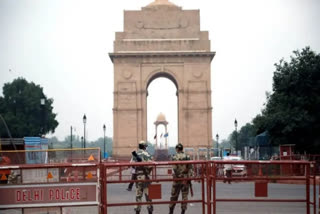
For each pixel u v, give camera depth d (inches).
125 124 4872.0
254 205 976.9
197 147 4854.8
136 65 4933.6
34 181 966.4
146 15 5004.9
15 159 1663.4
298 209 976.3
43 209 981.2
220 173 1029.8
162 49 4948.3
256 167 968.9
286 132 2898.6
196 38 4990.2
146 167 1014.4
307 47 2999.5
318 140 2933.1
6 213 975.6
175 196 1007.6
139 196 1018.7
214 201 954.7
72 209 1001.5
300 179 959.0
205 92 4918.8
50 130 6555.1
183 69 4943.4
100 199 956.6
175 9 5024.6
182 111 4904.0
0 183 945.5
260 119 3543.3
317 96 2920.8
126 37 4982.8
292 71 2952.8
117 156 4808.1
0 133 5260.8
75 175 976.3
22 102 6117.1
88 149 1631.4
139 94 4904.0
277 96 3063.5
